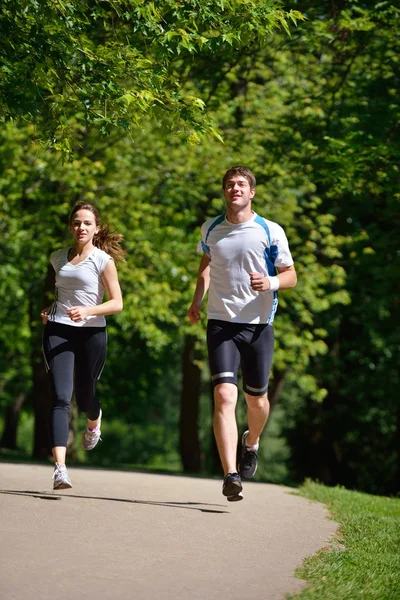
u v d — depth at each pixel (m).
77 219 10.23
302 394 39.59
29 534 7.61
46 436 31.14
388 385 37.78
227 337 9.73
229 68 20.69
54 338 10.20
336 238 29.94
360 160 20.23
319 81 25.84
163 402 68.75
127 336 33.91
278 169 27.08
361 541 8.71
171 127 12.41
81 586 6.02
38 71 11.66
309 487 15.17
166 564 6.88
